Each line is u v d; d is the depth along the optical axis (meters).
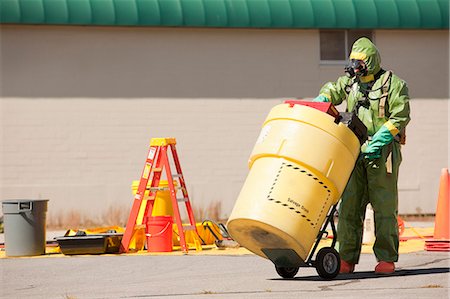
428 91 40.28
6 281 19.80
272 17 37.78
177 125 38.03
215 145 38.34
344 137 17.94
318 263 18.45
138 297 16.88
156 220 25.33
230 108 38.50
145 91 37.81
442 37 40.34
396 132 18.92
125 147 37.59
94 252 24.92
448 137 40.34
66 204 37.16
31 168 36.94
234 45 38.59
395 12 38.78
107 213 37.31
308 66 39.19
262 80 38.84
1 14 35.78
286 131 17.97
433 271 19.95
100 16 36.47
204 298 16.53
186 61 38.16
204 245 27.19
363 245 26.42
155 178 25.94
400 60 40.06
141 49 37.78
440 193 27.98
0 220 34.50
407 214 39.97
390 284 17.89
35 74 36.94
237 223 18.00
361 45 19.30
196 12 37.16
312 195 17.77
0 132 36.72
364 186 19.58
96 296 17.20
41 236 25.19
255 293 17.00
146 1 36.94
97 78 37.44
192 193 38.12
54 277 20.38
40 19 36.00
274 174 17.86
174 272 20.80
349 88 19.81
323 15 38.19
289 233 17.55
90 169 37.31
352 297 16.28
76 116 37.25
